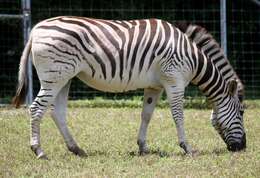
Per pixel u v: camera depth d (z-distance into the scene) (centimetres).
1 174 1470
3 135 2056
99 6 3603
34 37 1636
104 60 1656
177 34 1719
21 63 1655
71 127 2223
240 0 3794
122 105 2841
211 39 1758
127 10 3500
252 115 2531
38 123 1647
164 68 1694
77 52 1631
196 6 3734
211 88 1756
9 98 3291
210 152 1744
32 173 1477
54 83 1631
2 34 3538
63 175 1444
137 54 1678
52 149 1817
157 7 3681
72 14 3575
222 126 1777
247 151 1753
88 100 2983
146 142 1938
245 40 3769
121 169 1503
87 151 1788
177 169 1493
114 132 2125
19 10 3488
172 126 2270
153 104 1778
